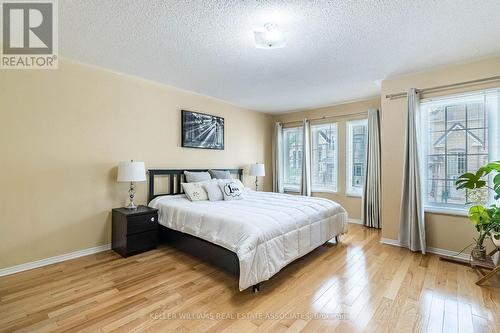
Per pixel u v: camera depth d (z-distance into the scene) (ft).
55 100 8.82
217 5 5.87
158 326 5.42
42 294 6.70
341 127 15.80
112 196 10.37
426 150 10.43
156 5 5.88
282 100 15.01
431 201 10.37
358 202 15.20
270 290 7.01
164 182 12.17
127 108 10.74
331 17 6.37
